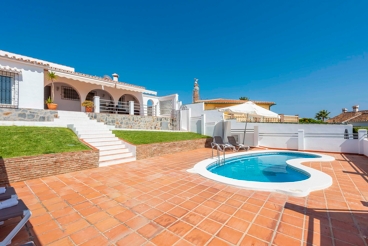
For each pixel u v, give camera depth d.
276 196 5.70
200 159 11.88
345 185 6.79
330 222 4.17
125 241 3.49
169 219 4.31
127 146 12.22
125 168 9.40
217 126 19.97
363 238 3.57
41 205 5.04
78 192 6.02
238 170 10.94
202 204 5.12
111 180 7.34
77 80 17.83
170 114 25.05
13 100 12.62
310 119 39.16
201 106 21.91
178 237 3.61
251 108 14.62
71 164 8.55
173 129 23.33
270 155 15.01
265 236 3.64
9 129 10.36
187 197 5.62
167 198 5.55
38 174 7.55
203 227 3.97
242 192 6.05
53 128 12.29
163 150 13.49
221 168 11.39
